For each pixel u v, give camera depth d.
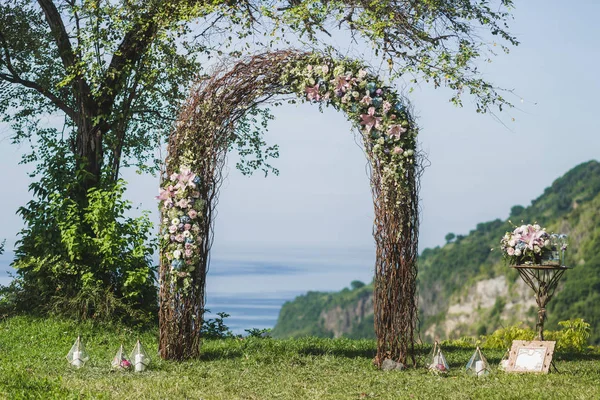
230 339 12.97
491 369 9.36
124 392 7.58
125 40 15.30
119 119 15.70
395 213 9.56
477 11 14.09
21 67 16.70
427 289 93.25
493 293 85.06
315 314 113.62
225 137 10.43
